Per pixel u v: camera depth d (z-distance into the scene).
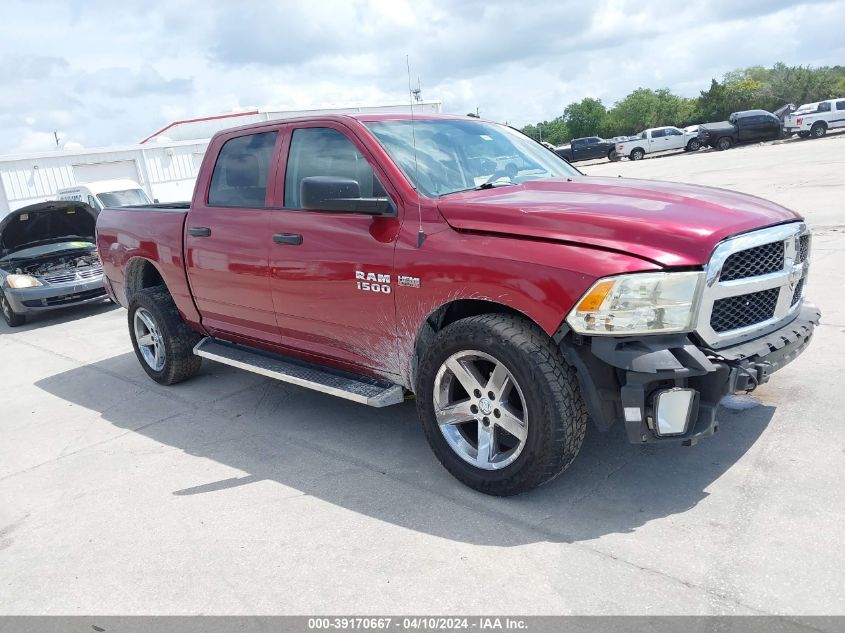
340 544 3.17
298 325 4.33
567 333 3.04
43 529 3.60
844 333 5.27
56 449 4.75
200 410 5.21
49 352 7.94
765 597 2.53
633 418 2.95
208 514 3.57
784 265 3.33
